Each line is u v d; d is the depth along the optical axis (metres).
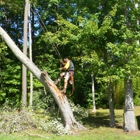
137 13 11.62
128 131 11.34
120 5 11.88
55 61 19.61
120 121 14.45
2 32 11.07
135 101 22.61
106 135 10.34
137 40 11.55
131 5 11.67
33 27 21.44
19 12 21.22
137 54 10.67
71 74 10.66
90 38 12.16
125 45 10.72
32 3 17.97
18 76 20.02
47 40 17.50
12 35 22.62
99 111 19.75
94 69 12.14
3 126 10.63
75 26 12.34
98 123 13.76
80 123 12.58
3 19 22.30
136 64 10.70
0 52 18.64
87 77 22.22
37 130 11.02
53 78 19.47
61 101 11.08
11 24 23.08
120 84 21.14
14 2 18.61
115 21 12.15
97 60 11.42
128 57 11.02
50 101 14.04
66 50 19.61
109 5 12.45
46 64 19.73
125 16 12.02
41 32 20.42
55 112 13.20
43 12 19.47
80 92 22.22
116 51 10.84
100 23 12.41
